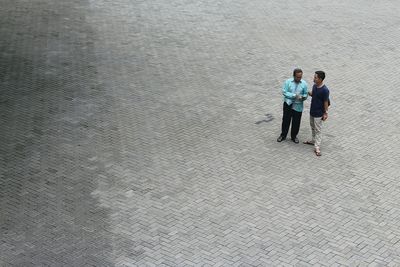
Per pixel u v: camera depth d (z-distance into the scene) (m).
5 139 15.47
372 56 22.62
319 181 14.15
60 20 24.97
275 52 22.59
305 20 26.58
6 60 20.67
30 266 10.91
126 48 22.36
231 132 16.42
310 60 21.95
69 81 19.28
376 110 18.12
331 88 19.55
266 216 12.70
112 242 11.67
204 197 13.31
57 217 12.39
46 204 12.81
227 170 14.48
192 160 14.88
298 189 13.78
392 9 28.91
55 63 20.64
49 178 13.80
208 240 11.83
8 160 14.48
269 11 27.70
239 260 11.27
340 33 25.03
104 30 24.08
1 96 17.97
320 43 23.77
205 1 28.83
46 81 19.17
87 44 22.52
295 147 15.74
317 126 15.20
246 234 12.06
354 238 12.05
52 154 14.84
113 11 26.53
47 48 21.92
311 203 13.24
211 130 16.52
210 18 26.27
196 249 11.55
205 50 22.53
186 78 19.95
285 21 26.33
